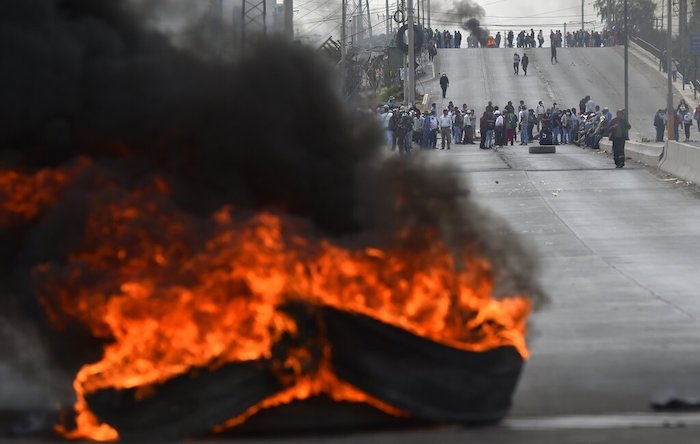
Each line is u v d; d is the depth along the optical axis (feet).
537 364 79.66
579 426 60.34
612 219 183.32
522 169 281.95
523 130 421.18
